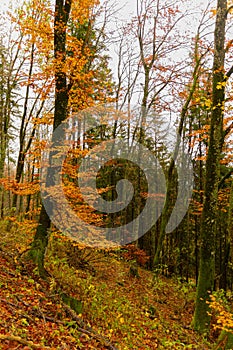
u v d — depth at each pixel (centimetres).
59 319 727
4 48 1995
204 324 1039
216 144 1115
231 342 824
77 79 998
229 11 1137
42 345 565
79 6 1112
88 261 1269
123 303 1082
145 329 933
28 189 1073
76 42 1035
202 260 1079
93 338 717
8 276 795
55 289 831
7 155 2528
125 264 1716
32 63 1664
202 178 2350
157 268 1631
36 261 898
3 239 1023
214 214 1096
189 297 1416
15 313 646
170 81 1912
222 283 1895
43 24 1026
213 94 1123
